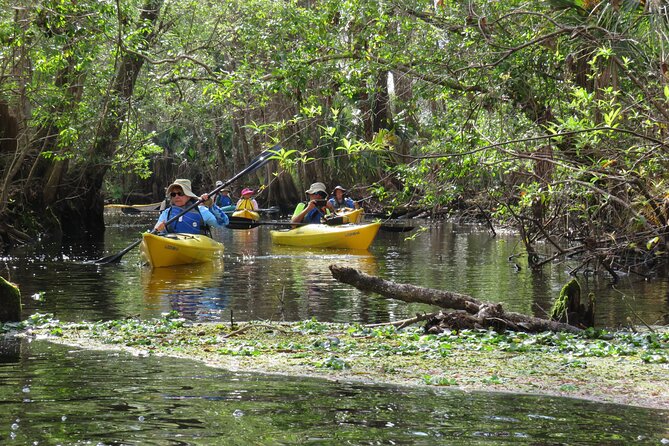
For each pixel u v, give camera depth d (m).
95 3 14.51
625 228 11.11
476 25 11.25
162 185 54.03
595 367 5.81
